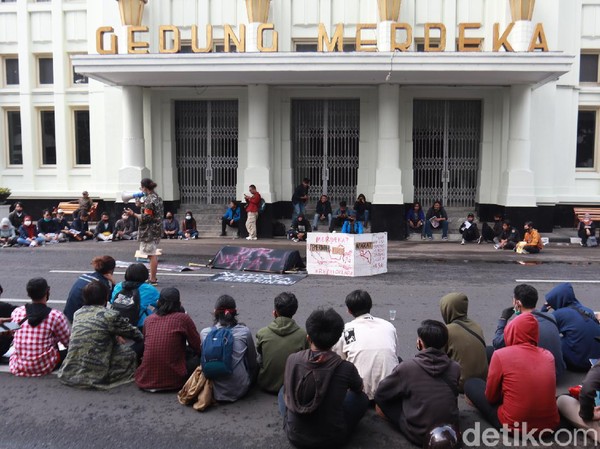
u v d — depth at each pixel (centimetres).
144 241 1064
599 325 616
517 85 1795
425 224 1825
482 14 1866
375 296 996
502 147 1875
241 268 1254
